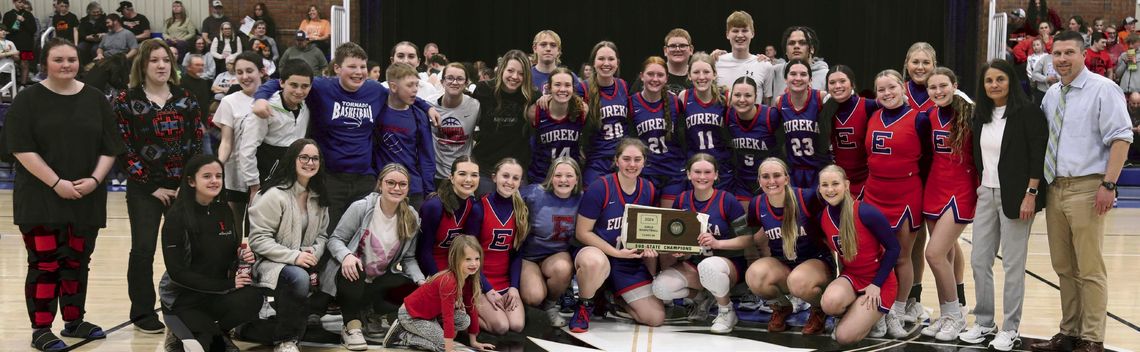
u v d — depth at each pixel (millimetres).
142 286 4816
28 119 4336
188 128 4828
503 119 5613
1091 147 4219
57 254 4508
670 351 4582
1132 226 9516
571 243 5113
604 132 5449
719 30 14289
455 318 4598
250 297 4305
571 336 4883
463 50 14297
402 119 5242
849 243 4629
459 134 5590
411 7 14141
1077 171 4234
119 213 9938
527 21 14289
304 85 4848
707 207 5102
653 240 4934
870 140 4895
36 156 4336
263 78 8359
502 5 14242
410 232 4668
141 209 4777
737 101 5223
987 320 4750
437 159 5625
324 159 5055
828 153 5332
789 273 4887
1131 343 4797
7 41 13008
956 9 13102
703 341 4781
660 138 5441
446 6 14164
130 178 4762
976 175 4730
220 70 13086
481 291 4773
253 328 4570
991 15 12273
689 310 5496
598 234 5070
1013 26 12914
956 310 4848
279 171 4504
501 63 5555
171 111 4750
